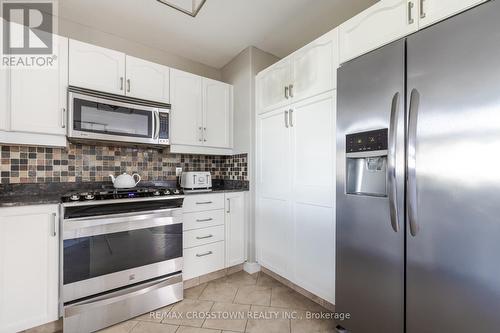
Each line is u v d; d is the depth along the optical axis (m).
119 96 1.93
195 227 2.13
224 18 2.03
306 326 1.58
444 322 1.03
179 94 2.29
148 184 2.43
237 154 2.65
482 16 0.94
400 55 1.19
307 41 2.39
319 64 1.77
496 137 0.90
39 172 1.87
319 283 1.76
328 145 1.70
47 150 1.91
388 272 1.23
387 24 1.31
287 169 2.07
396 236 1.20
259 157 2.42
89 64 1.82
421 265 1.10
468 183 0.97
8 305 1.35
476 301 0.95
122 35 2.28
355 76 1.41
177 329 1.56
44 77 1.64
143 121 2.05
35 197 1.67
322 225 1.75
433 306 1.07
